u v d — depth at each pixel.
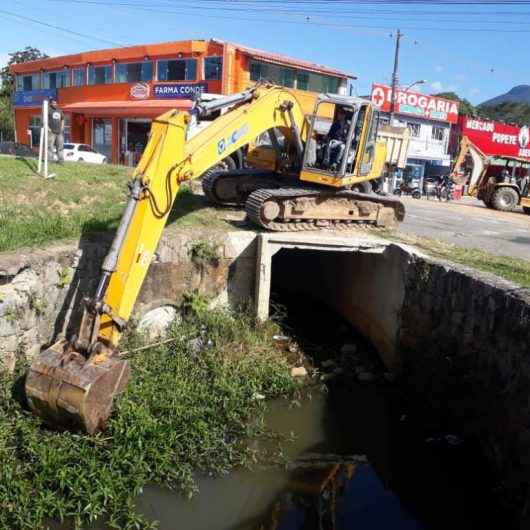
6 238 7.71
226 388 7.82
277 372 8.77
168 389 7.43
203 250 9.26
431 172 42.75
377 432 8.12
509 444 6.66
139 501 5.94
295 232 10.66
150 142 7.04
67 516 5.45
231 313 9.77
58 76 38.25
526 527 5.95
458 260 10.28
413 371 9.41
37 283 7.11
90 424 5.98
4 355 6.73
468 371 7.87
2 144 27.20
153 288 8.76
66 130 36.88
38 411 6.12
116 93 33.31
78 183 12.14
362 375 9.73
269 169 11.98
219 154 8.74
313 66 30.97
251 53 28.00
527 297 6.85
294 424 8.06
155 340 8.69
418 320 9.34
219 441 6.99
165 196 7.07
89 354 6.04
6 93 53.03
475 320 7.79
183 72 29.95
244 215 11.52
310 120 11.03
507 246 13.44
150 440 6.41
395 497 6.76
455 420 8.09
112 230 8.89
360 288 11.57
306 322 11.92
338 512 6.38
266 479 6.78
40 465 5.75
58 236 8.22
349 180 11.13
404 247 10.05
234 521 5.99
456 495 6.88
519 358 6.68
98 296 6.17
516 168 25.83
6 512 5.29
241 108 9.56
